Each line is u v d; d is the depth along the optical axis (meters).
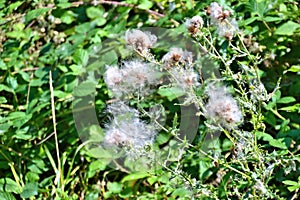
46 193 2.53
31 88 2.81
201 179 2.34
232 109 1.80
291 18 2.69
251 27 2.63
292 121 2.48
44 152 2.68
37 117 2.70
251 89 1.83
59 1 2.99
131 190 2.49
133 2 2.96
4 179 2.47
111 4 3.14
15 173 2.52
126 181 2.53
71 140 2.66
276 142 2.07
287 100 2.31
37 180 2.57
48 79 2.76
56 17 3.10
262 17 2.54
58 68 2.81
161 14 2.92
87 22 2.99
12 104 2.97
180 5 2.84
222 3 2.63
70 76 2.70
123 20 2.78
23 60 2.97
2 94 2.98
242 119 1.88
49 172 2.72
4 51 2.95
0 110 2.80
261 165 1.90
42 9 2.77
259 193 1.92
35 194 2.38
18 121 2.52
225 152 2.43
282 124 2.30
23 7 3.28
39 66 2.92
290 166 1.94
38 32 3.09
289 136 2.25
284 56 2.69
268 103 2.34
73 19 3.15
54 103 2.73
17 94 2.97
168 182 2.35
